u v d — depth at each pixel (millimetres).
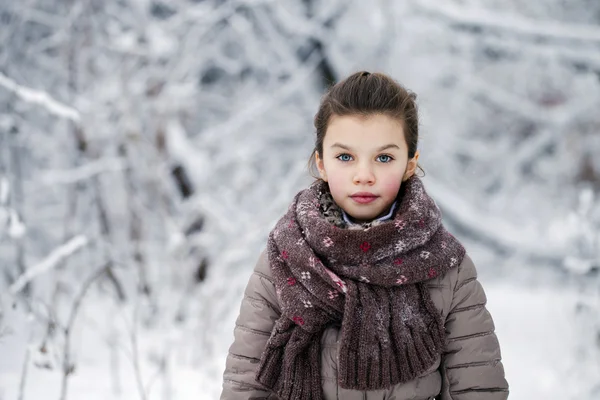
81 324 3619
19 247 3486
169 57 5461
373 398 1507
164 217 4664
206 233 4695
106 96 4809
